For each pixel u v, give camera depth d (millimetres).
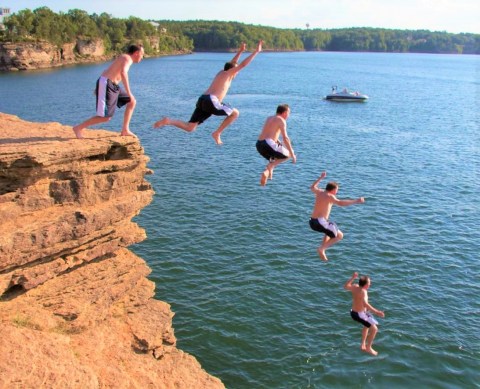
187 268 23531
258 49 11375
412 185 36406
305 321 19891
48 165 11727
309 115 69000
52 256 11961
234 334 19109
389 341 18719
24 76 113188
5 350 9938
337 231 12422
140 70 138625
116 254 13789
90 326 12531
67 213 11930
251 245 25922
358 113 72000
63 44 154625
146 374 12281
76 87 91562
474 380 17078
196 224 28344
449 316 20297
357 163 42375
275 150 11109
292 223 28734
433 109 77312
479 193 34938
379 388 16688
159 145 47031
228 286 22109
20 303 11516
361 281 14641
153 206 30844
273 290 21844
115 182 13062
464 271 23797
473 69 193000
